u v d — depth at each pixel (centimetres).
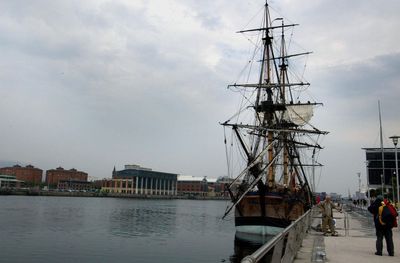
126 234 5866
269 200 4553
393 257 1623
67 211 11144
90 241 4966
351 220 4219
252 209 4609
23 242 4688
